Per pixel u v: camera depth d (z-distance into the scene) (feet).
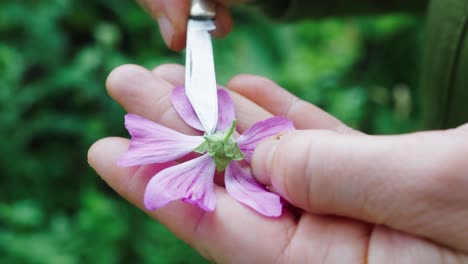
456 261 0.55
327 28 1.71
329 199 0.56
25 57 1.47
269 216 0.60
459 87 0.81
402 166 0.52
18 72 1.41
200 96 0.73
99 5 1.61
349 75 1.58
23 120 1.44
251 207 0.61
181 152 0.67
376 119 1.49
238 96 0.76
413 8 1.01
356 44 1.67
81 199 1.36
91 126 1.39
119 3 1.59
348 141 0.54
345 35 1.77
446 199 0.52
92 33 1.62
